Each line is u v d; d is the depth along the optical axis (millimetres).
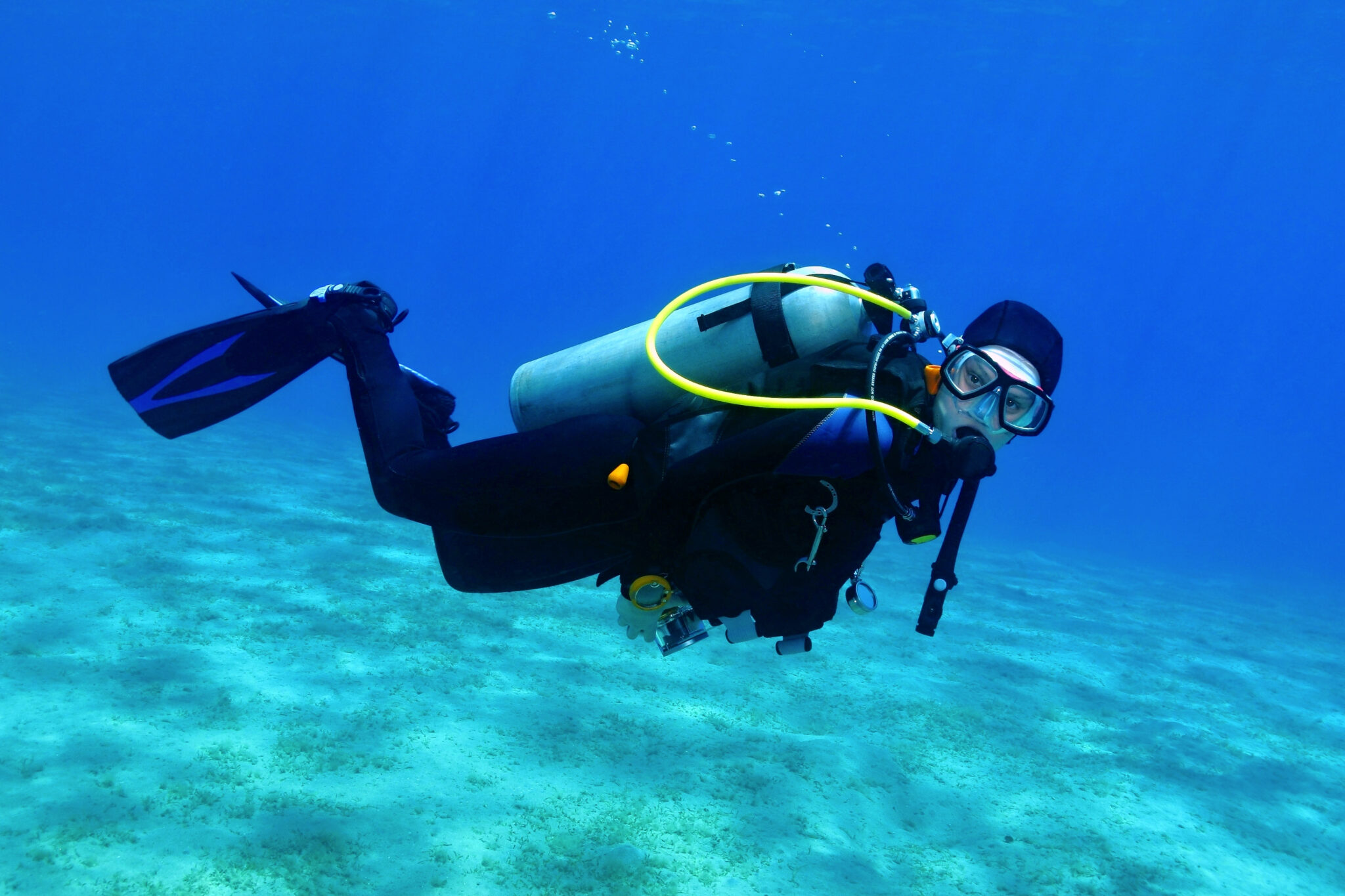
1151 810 6297
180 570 8578
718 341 1797
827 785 5793
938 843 5402
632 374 1892
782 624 1805
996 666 9672
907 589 13367
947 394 1646
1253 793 6934
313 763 5105
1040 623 12539
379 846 4359
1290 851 5957
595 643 8250
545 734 5984
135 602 7457
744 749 6188
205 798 4547
